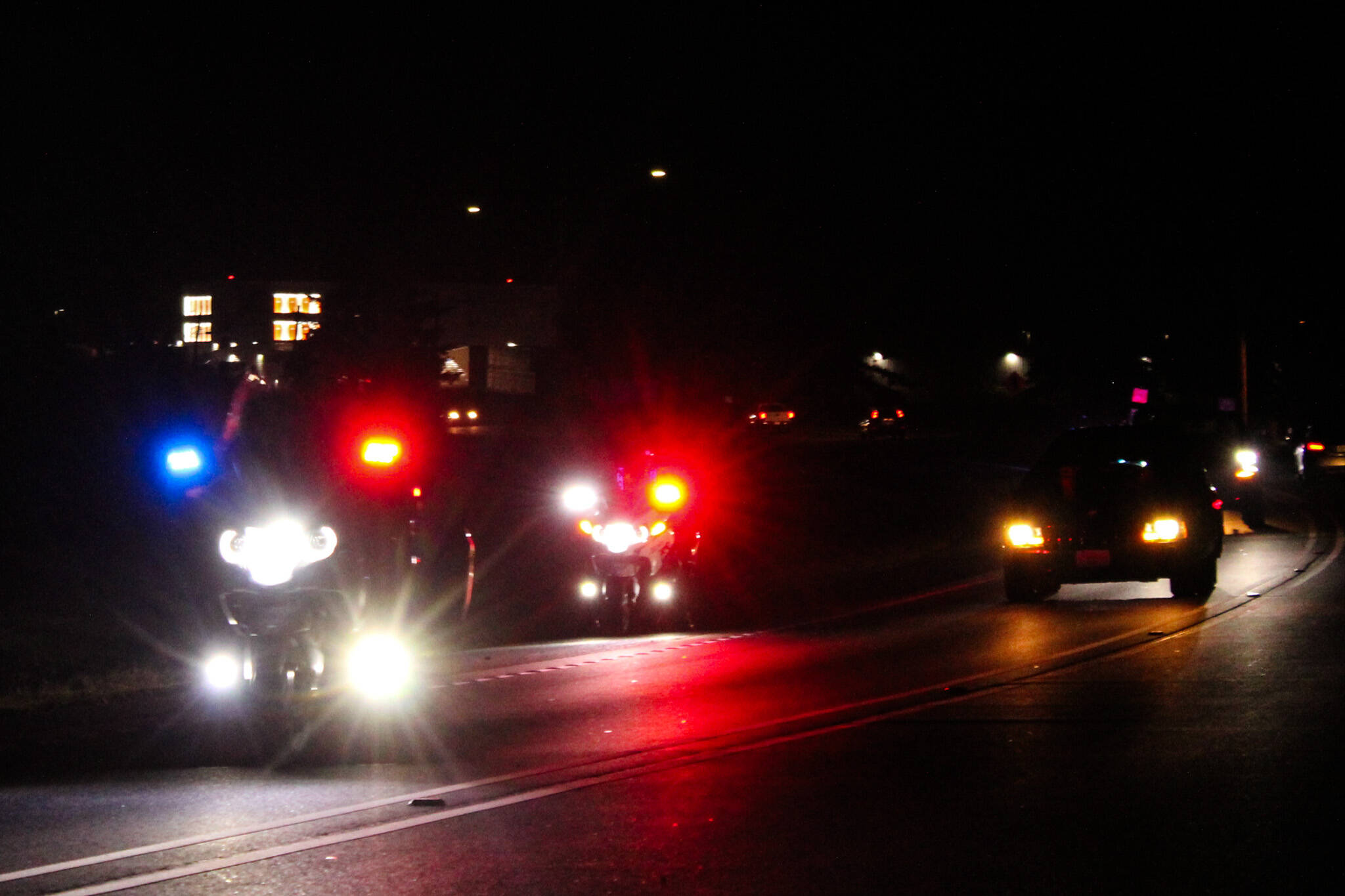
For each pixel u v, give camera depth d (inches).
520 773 327.9
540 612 657.6
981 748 339.0
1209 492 638.5
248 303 1615.4
